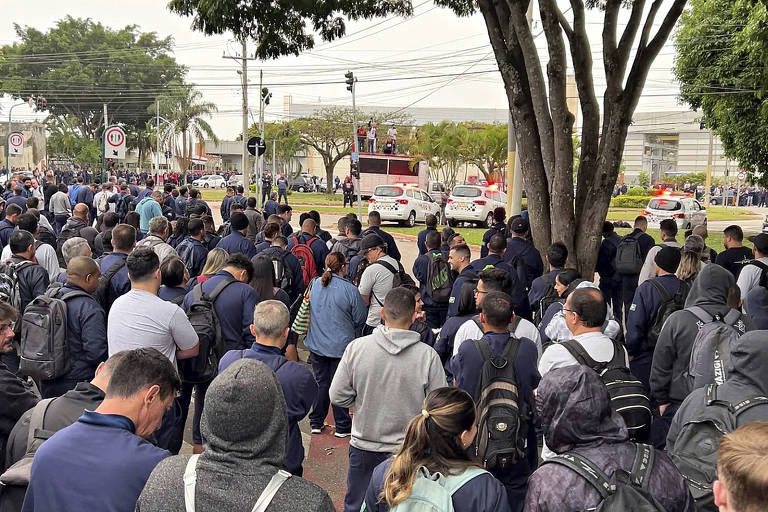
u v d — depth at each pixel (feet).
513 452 11.49
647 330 17.97
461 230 92.07
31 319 15.20
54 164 224.74
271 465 7.33
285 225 38.45
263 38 39.22
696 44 74.59
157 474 7.38
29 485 8.17
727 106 74.79
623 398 11.12
